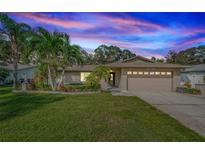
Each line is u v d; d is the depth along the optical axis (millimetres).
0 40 21031
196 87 16281
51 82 15992
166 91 17859
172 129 5531
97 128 5539
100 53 53750
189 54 50688
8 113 7305
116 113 7598
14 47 21922
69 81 26172
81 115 7129
